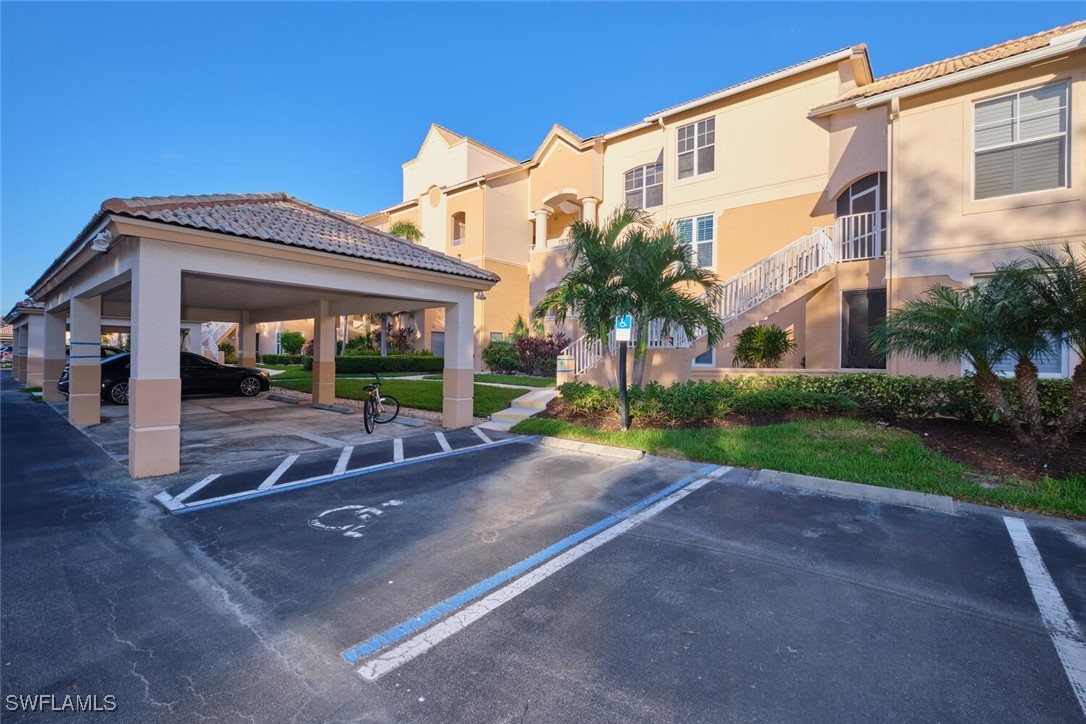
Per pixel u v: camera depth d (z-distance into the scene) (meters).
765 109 15.43
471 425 11.51
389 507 5.94
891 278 10.34
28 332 21.80
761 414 9.87
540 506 5.97
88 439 10.05
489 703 2.74
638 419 10.51
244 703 2.73
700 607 3.72
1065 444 7.02
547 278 23.52
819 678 2.94
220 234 7.39
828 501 6.09
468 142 28.28
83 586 4.02
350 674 2.98
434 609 3.70
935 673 2.98
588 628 3.45
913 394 8.81
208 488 6.68
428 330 30.31
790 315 14.63
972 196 9.59
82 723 2.58
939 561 4.45
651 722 2.60
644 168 19.88
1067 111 8.78
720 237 16.12
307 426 11.66
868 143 12.77
